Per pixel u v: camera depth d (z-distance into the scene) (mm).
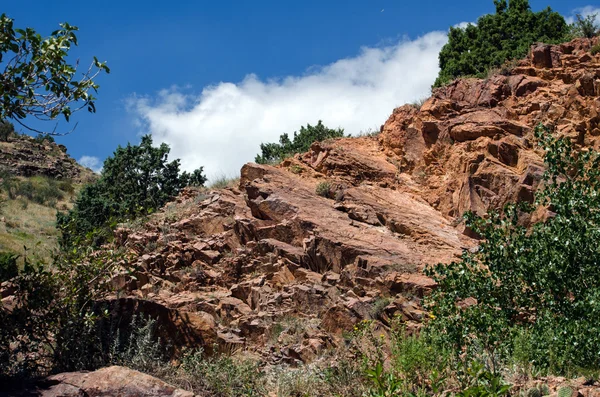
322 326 13266
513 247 9914
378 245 16219
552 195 10039
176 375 9461
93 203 28078
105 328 10477
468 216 10383
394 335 10398
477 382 7762
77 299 10289
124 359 9500
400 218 17844
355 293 14461
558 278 9398
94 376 7828
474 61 26594
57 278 10234
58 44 10383
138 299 10953
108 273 10977
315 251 16109
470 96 22062
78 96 10523
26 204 45250
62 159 63844
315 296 14336
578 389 7645
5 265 10492
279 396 9320
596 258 9328
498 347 9227
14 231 35250
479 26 28438
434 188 19906
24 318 9555
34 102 10359
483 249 10156
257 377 10211
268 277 15688
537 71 22219
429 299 10625
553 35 26797
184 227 18859
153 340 10648
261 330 13227
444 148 20641
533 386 7969
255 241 17312
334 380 9445
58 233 34906
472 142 19734
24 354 9359
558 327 8984
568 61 21734
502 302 9828
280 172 20266
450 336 9516
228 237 17766
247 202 18906
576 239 9406
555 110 19812
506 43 26734
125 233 19312
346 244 15992
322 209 18078
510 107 21125
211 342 11180
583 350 8812
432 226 17859
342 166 20781
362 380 9422
